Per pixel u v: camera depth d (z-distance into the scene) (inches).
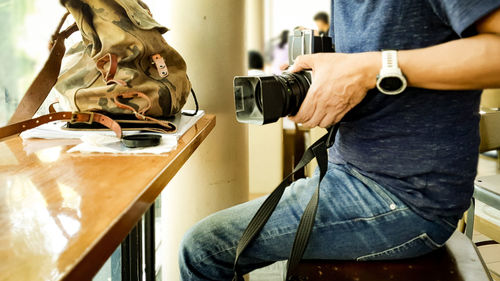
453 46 24.8
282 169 114.5
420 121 28.6
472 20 22.8
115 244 17.4
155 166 25.9
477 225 54.8
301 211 32.0
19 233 16.1
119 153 29.2
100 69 35.1
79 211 18.4
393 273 31.2
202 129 39.2
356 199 31.2
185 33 56.6
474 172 30.5
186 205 59.8
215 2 56.2
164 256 62.6
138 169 25.2
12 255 14.4
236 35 58.5
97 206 19.0
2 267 13.6
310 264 32.7
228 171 60.4
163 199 61.6
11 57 50.9
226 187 60.5
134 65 37.6
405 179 30.0
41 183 22.4
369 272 31.5
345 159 33.3
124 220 18.3
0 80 50.2
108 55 35.4
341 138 33.6
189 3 55.9
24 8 51.0
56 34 35.4
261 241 32.4
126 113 35.8
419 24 27.6
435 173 29.2
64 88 35.9
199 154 58.9
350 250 31.7
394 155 29.8
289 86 28.3
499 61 23.6
